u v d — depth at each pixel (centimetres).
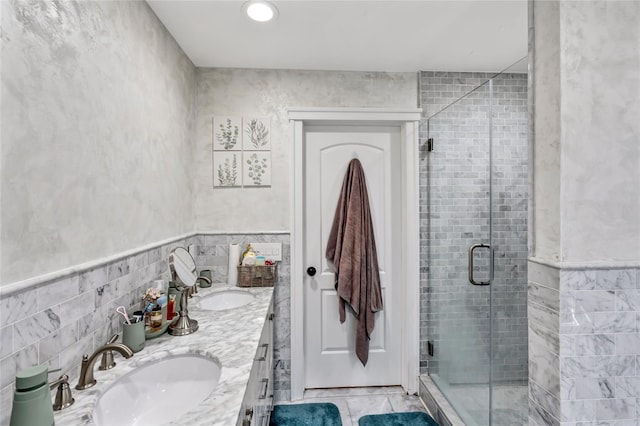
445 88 212
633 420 103
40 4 78
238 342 114
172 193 165
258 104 205
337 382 221
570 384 101
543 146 107
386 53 186
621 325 102
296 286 207
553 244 104
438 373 205
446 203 198
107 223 108
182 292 129
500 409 156
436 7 144
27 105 75
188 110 189
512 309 153
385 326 223
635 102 103
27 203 75
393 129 221
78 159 93
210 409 75
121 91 117
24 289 73
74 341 90
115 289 112
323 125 218
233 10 144
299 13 147
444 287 203
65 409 76
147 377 102
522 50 184
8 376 69
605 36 102
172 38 165
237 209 204
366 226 212
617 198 103
